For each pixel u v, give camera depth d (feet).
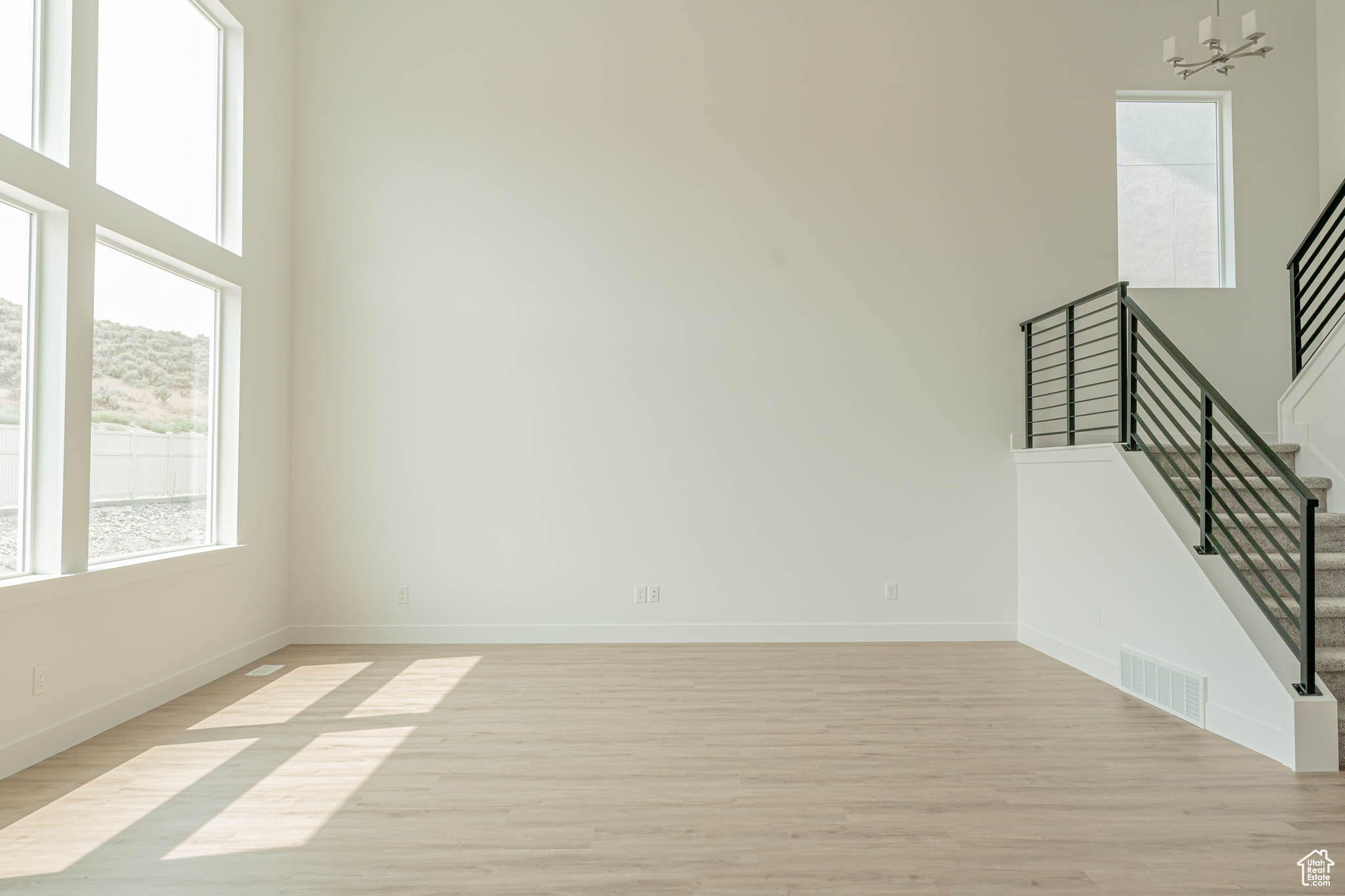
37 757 10.66
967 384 19.15
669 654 17.37
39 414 11.19
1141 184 19.58
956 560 19.01
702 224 19.06
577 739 11.68
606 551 18.71
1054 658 17.01
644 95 19.07
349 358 18.61
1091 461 15.66
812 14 19.25
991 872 7.75
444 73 18.90
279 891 7.35
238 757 10.87
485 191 18.89
